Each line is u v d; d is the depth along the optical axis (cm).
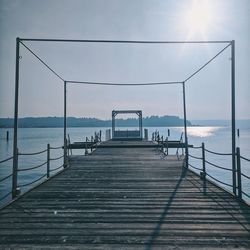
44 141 6581
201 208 643
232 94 790
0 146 5162
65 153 1327
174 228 520
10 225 537
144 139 3100
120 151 2012
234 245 449
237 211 620
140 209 638
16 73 784
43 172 2641
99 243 458
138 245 450
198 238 475
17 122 780
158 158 1612
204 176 999
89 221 558
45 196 758
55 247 444
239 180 723
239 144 5869
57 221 559
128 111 3209
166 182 945
